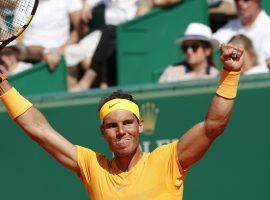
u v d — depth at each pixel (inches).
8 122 1077.8
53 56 1206.9
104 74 1230.3
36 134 639.1
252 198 962.7
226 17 1214.9
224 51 588.4
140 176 609.3
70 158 636.7
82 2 1272.1
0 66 1243.2
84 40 1246.9
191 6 1203.2
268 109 956.0
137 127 617.0
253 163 962.7
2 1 737.6
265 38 1095.0
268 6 1184.2
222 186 974.4
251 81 963.3
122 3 1261.1
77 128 1043.9
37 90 1201.4
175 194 608.4
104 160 629.9
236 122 968.9
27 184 1072.2
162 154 610.9
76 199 1047.6
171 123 995.9
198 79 987.9
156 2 1211.9
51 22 1266.0
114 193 610.2
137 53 1201.4
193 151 601.6
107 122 613.6
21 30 672.4
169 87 999.6
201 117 983.6
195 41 1082.7
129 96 623.2
